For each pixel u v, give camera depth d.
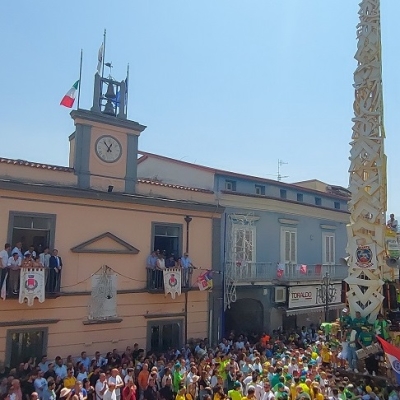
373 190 10.27
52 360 17.72
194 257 22.80
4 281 16.39
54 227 18.27
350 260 10.55
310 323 29.30
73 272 18.64
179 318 21.86
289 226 28.19
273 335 24.97
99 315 19.11
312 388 12.33
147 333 20.62
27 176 17.84
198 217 23.25
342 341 10.56
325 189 38.44
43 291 17.00
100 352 19.08
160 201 21.44
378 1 10.61
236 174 25.30
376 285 10.05
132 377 15.01
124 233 20.38
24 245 17.84
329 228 31.66
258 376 14.34
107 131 20.36
